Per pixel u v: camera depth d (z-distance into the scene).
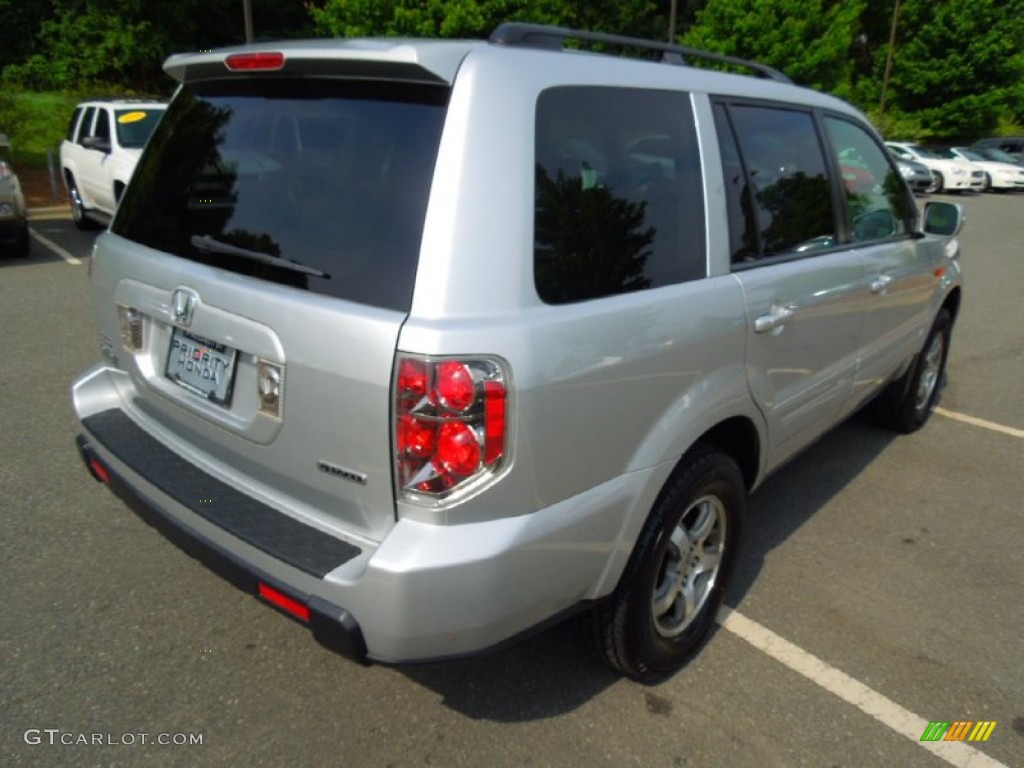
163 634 2.93
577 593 2.29
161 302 2.54
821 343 3.37
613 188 2.34
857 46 38.09
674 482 2.58
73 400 3.05
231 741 2.46
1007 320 8.36
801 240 3.24
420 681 2.76
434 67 2.01
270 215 2.29
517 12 17.97
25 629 2.91
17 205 9.01
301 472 2.21
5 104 16.83
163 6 25.41
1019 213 18.95
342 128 2.21
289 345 2.11
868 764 2.50
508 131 2.06
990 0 31.75
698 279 2.62
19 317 6.89
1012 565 3.66
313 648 2.89
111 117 10.55
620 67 2.47
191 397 2.52
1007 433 5.24
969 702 2.78
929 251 4.45
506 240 2.01
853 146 3.75
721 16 25.06
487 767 2.41
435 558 1.94
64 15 24.83
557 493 2.14
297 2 29.89
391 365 1.93
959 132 33.66
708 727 2.61
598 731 2.57
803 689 2.81
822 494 4.31
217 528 2.27
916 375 4.90
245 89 2.57
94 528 3.59
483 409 1.95
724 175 2.78
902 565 3.63
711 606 2.95
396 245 2.01
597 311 2.20
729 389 2.73
